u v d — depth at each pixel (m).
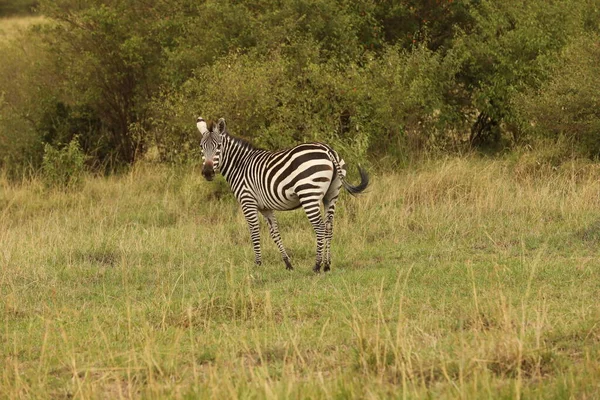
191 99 24.23
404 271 13.49
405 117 24.12
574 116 21.80
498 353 8.60
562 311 10.48
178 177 23.39
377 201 19.34
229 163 15.62
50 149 24.41
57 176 24.06
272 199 14.81
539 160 21.14
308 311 11.49
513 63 24.50
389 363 8.91
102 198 22.50
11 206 22.33
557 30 24.33
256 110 21.92
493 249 14.93
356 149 20.72
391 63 23.78
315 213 14.33
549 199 17.89
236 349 9.72
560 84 21.73
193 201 21.34
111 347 10.28
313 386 7.92
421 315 10.50
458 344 9.23
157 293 13.28
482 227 16.39
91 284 14.51
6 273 14.80
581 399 7.44
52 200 22.62
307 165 14.27
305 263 15.41
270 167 14.74
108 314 12.04
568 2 24.42
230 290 12.95
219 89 22.33
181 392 8.20
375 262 14.93
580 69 21.55
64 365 9.57
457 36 25.83
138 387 8.75
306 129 22.44
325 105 23.11
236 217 19.69
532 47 24.03
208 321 11.04
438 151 23.91
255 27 24.97
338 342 9.88
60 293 13.77
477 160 23.19
